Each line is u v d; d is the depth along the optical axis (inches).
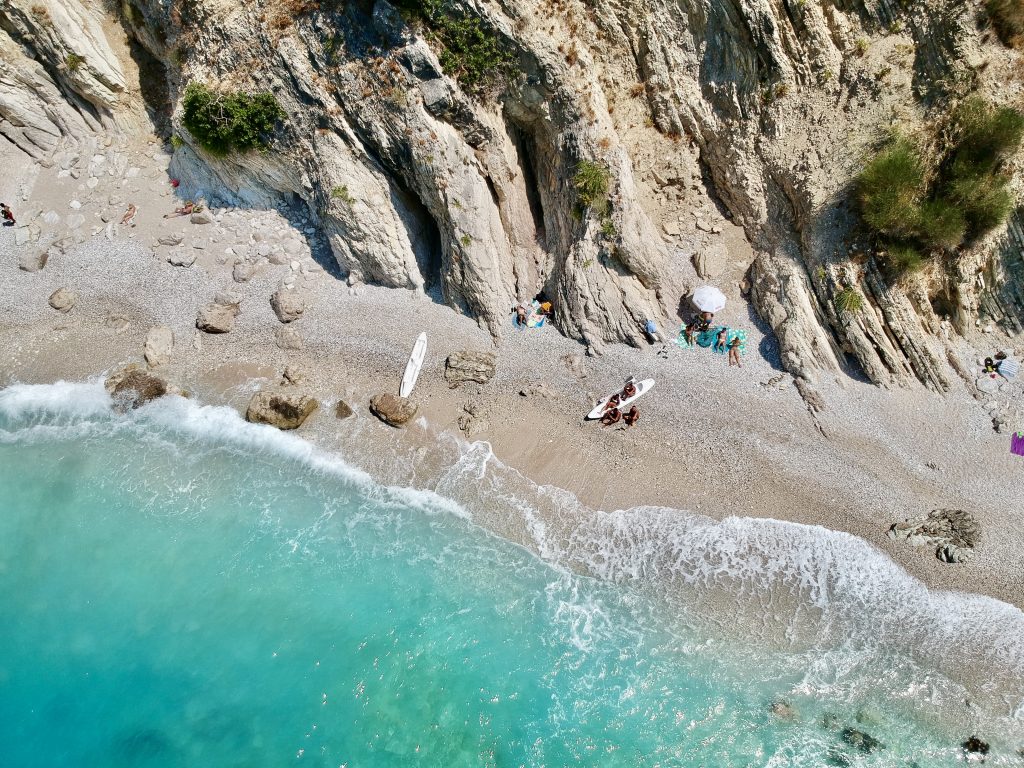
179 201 1369.3
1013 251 1026.7
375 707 838.5
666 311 1128.8
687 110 1125.1
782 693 831.1
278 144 1200.2
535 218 1206.3
